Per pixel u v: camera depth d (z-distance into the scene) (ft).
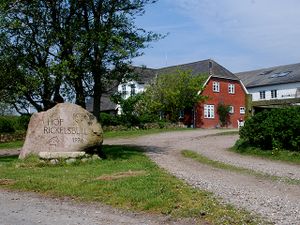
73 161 58.54
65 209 32.42
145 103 169.89
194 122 182.70
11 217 29.68
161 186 37.81
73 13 73.92
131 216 30.01
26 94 71.97
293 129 67.05
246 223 27.12
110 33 70.03
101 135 63.16
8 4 67.92
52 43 70.23
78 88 74.90
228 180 44.80
